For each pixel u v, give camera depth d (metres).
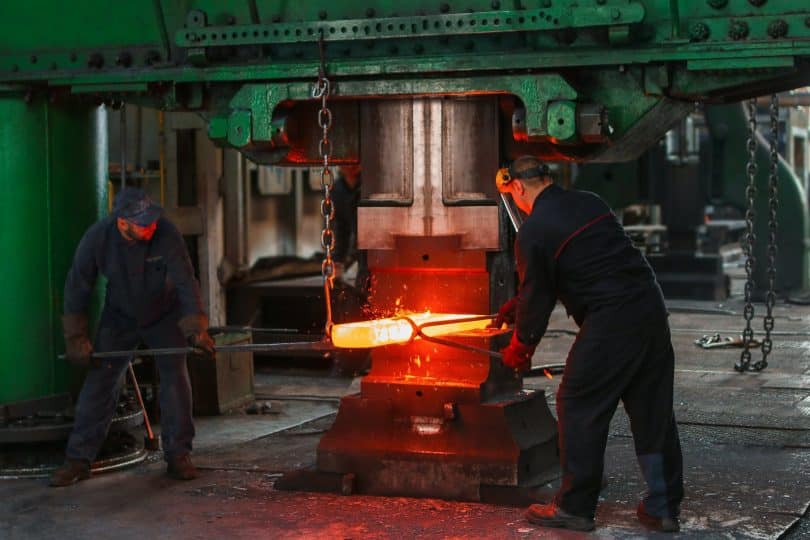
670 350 5.06
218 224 10.12
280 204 11.74
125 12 6.38
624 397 5.09
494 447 5.53
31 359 6.67
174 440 6.11
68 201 6.77
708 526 5.14
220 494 5.81
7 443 6.36
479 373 5.67
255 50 6.06
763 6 5.20
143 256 5.97
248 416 7.98
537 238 5.00
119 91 6.36
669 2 5.30
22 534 5.20
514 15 5.46
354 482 5.74
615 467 6.24
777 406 8.01
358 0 5.86
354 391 8.89
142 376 8.00
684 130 15.30
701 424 7.39
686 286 15.34
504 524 5.17
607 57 5.38
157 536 5.13
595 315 4.98
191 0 6.21
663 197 15.52
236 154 10.30
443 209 5.77
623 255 4.98
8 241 6.62
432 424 5.68
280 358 10.11
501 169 5.34
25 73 6.50
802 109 20.75
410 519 5.28
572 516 5.07
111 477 6.20
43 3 6.50
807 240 15.11
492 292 5.80
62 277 6.75
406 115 5.81
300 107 6.12
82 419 6.07
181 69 6.14
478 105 5.73
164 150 9.81
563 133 5.36
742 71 5.32
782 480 5.94
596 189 15.26
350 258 10.08
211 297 9.98
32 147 6.63
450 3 5.70
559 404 5.09
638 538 4.97
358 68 5.71
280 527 5.21
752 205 9.55
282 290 10.23
